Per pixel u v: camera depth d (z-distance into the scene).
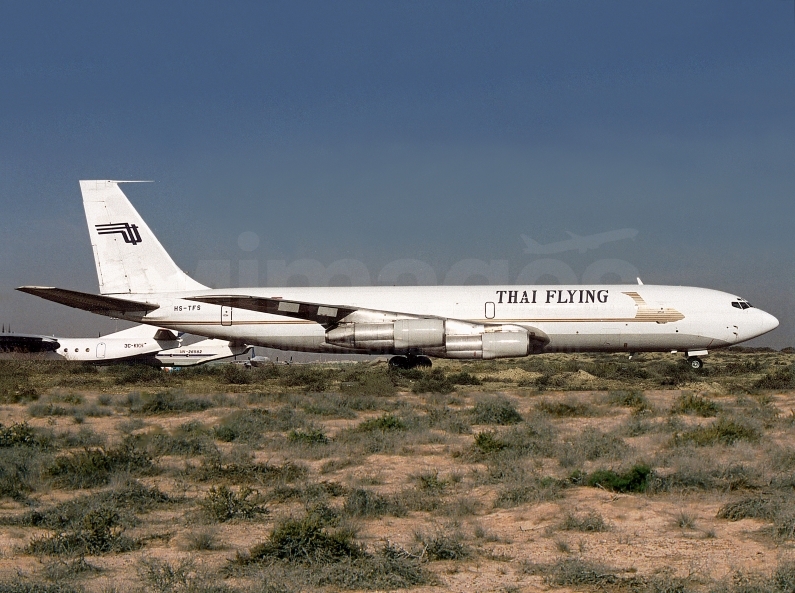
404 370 46.47
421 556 10.52
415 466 18.41
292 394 37.62
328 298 48.53
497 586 9.53
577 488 15.33
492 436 21.27
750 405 29.61
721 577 9.64
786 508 12.59
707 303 46.06
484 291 47.28
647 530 12.11
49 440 22.50
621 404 31.05
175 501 14.84
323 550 10.61
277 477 16.95
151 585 9.49
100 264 51.34
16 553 11.35
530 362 75.62
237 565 10.42
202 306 49.09
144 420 29.00
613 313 45.75
